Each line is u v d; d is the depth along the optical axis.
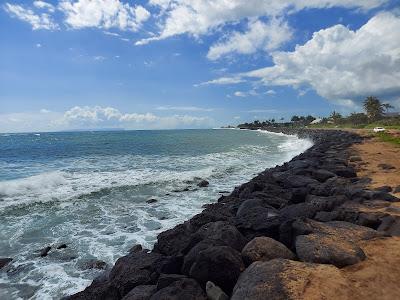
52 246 10.45
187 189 17.88
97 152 38.03
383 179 13.92
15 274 8.75
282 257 6.31
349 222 7.95
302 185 14.29
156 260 7.23
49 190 16.91
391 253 6.25
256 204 10.65
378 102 103.62
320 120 144.62
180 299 5.44
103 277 7.86
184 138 72.62
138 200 15.72
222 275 5.90
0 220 12.57
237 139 68.88
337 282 5.18
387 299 4.80
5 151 39.56
